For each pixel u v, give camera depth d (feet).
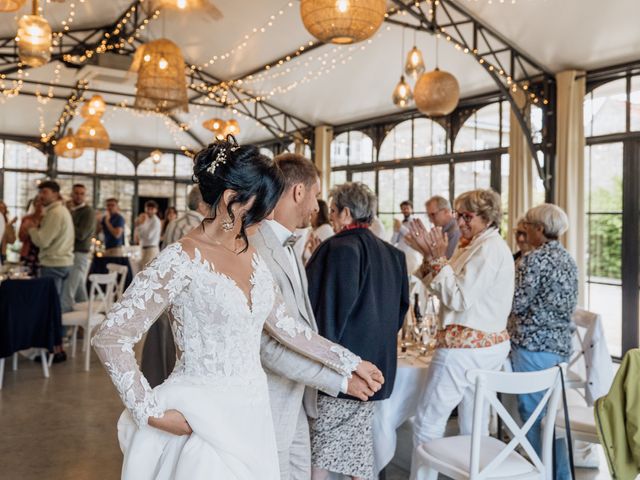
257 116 39.73
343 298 7.40
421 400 9.12
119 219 28.66
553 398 7.78
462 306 8.58
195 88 35.35
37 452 12.23
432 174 30.60
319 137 37.11
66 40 34.01
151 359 8.37
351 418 7.82
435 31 20.97
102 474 11.25
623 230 21.25
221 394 4.85
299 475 7.01
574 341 14.61
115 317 4.53
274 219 6.81
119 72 31.19
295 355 6.02
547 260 9.71
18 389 16.47
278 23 27.32
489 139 27.37
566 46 20.72
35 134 43.98
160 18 29.68
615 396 7.43
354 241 7.77
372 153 34.65
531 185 24.09
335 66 29.53
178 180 50.08
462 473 7.82
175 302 4.84
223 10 27.37
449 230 15.21
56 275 20.20
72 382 17.21
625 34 19.03
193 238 4.97
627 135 20.95
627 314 21.11
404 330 11.76
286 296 6.34
